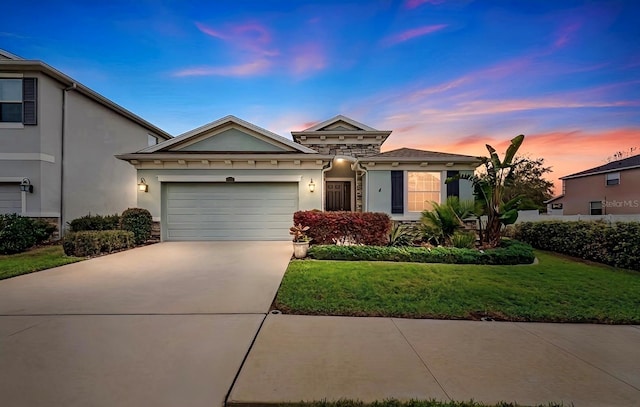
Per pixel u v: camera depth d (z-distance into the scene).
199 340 3.33
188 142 11.73
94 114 12.67
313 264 7.16
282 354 3.03
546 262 7.91
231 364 2.83
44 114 10.46
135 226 10.07
